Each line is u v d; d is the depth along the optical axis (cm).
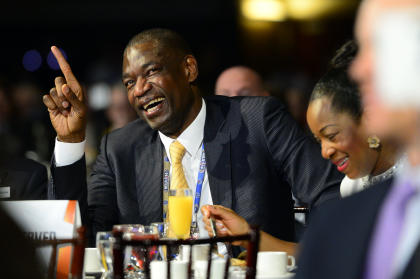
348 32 1545
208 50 1580
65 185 500
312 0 1544
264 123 537
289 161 527
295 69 1566
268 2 1553
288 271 404
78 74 1603
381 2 181
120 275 314
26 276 158
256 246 337
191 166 533
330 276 206
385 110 180
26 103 1195
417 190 194
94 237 543
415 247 188
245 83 834
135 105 529
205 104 548
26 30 1596
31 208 352
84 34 1602
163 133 536
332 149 408
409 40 174
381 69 178
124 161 555
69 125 498
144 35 530
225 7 1562
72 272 329
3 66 1578
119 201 546
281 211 539
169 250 355
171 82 519
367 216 205
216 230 444
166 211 530
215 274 375
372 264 197
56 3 1581
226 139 532
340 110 399
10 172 543
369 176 414
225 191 521
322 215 218
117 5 1580
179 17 1580
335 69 413
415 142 184
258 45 1578
